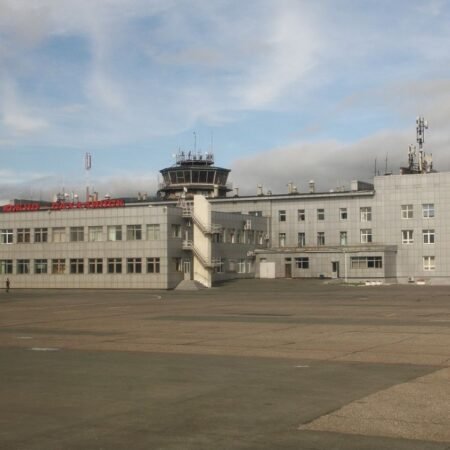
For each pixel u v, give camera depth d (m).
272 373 14.95
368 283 91.44
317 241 105.50
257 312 36.41
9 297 63.44
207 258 86.00
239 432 9.66
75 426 10.14
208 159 133.25
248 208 110.94
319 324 27.89
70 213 88.94
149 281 83.38
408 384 13.40
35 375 15.02
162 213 83.06
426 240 98.00
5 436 9.59
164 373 15.09
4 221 93.31
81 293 74.69
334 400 11.88
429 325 27.00
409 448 8.80
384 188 100.94
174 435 9.53
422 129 111.06
